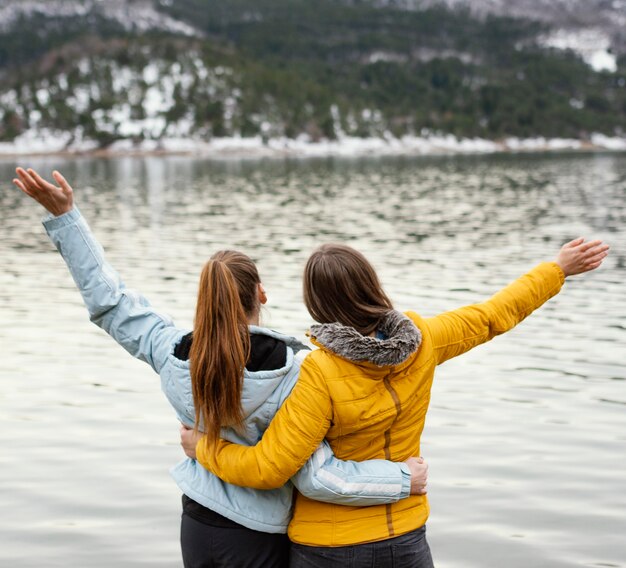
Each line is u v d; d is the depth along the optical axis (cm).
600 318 1162
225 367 279
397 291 1375
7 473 600
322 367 281
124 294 315
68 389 817
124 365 912
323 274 285
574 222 2661
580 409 744
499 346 995
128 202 3856
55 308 1273
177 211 3288
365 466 288
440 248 2014
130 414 738
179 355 300
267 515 296
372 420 285
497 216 2922
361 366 281
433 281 1485
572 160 10356
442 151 18012
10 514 533
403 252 1934
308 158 13625
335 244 294
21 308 1275
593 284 1467
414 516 295
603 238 2206
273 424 284
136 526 517
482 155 14162
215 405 283
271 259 1802
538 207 3316
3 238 2383
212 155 16150
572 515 525
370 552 288
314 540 291
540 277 315
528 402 766
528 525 512
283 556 306
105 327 317
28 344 1020
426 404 298
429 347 294
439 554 477
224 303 282
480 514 529
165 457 632
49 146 16500
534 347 988
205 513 302
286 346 293
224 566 300
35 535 504
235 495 298
